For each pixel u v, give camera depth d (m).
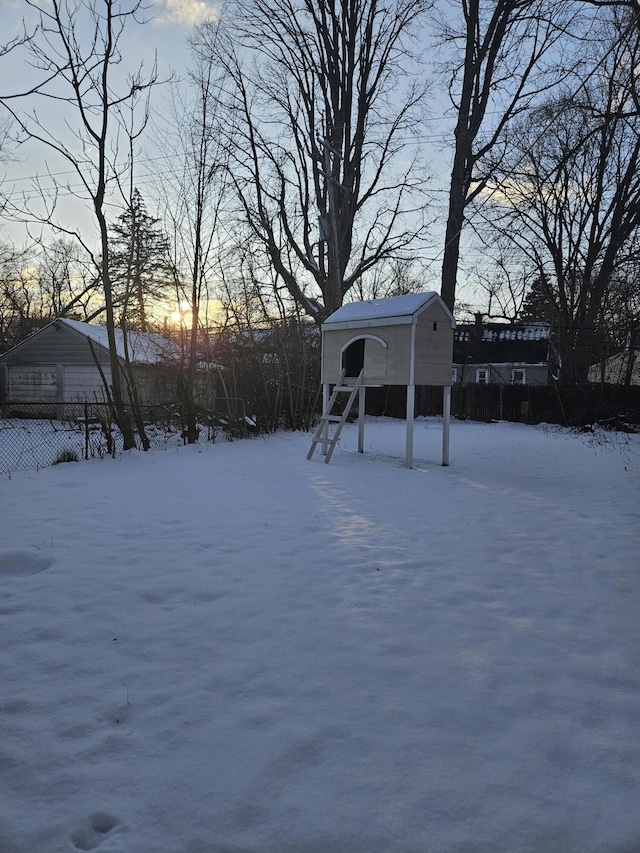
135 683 2.84
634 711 2.64
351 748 2.32
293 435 17.02
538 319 38.34
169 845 1.82
